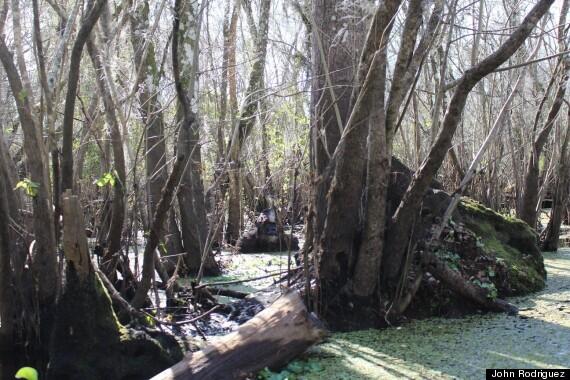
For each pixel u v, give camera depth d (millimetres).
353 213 6430
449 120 5957
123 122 5902
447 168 14055
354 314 6371
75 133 8281
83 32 4961
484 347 5684
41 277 5031
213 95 12625
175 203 10250
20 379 4855
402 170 7262
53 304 5074
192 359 4574
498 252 8086
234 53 11750
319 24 6770
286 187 9656
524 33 5449
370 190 6203
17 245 5066
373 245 6281
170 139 9656
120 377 4734
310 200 6277
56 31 7449
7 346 4977
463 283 6828
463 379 4879
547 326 6344
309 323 4984
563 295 7844
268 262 11070
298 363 5211
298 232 13266
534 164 12391
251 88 10398
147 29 7328
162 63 6668
